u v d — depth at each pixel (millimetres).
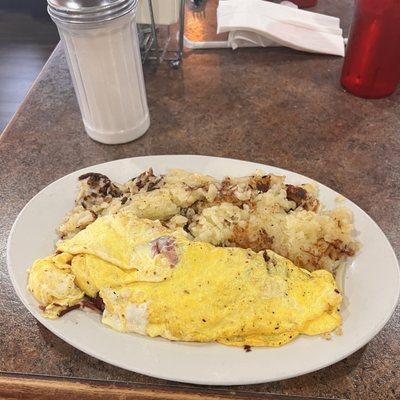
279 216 336
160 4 521
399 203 398
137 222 323
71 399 291
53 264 311
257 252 319
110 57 401
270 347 275
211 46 604
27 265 323
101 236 316
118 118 448
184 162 400
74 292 301
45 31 1277
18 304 330
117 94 429
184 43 608
